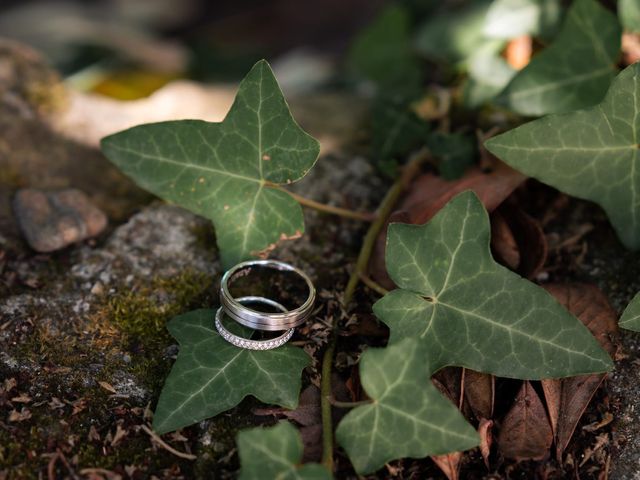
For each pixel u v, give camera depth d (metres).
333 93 0.38
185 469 0.23
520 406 0.23
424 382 0.22
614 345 0.24
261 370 0.23
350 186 0.30
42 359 0.24
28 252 0.27
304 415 0.23
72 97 0.33
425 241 0.23
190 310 0.26
